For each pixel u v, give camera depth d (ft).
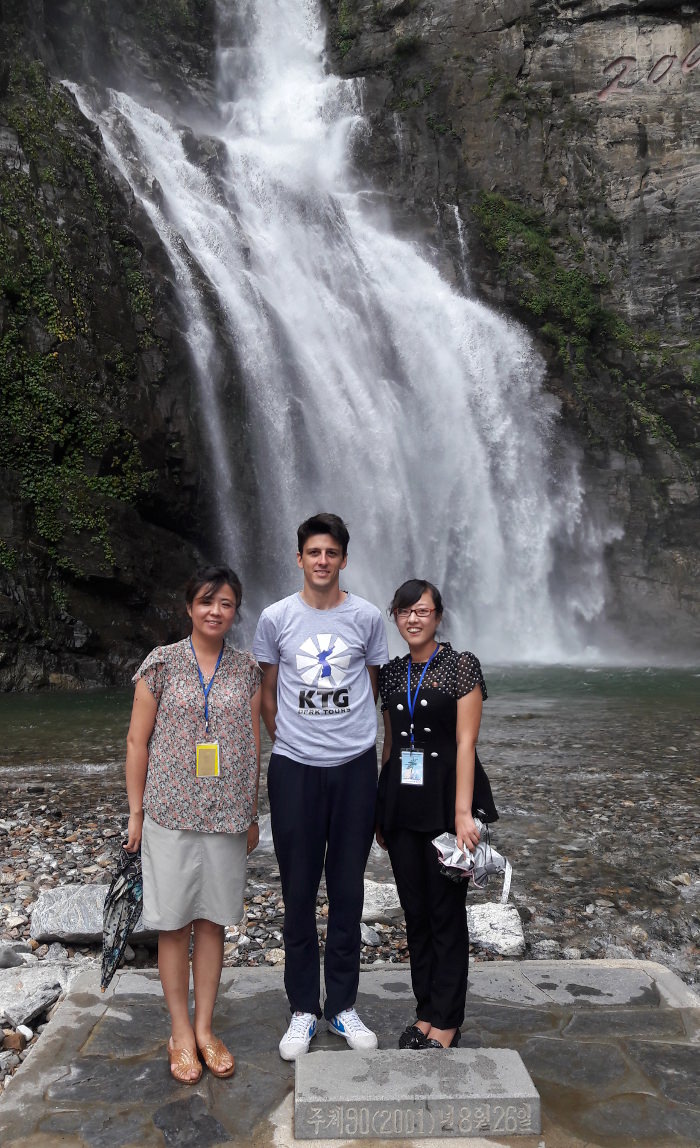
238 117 113.09
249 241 86.38
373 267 95.55
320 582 11.44
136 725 11.18
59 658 60.13
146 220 72.59
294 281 87.86
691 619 90.74
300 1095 9.44
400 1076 9.84
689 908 17.42
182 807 10.69
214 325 74.28
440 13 110.83
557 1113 9.69
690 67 103.60
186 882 10.66
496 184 104.58
